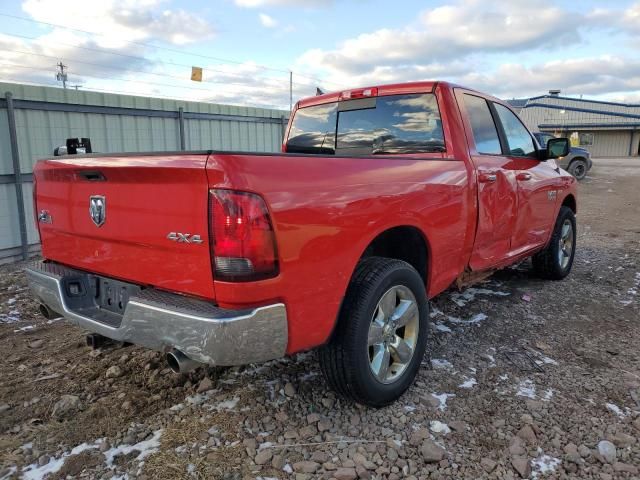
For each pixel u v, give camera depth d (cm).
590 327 411
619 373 329
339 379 267
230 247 206
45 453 247
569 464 239
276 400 293
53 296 289
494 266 402
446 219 322
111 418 277
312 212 230
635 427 267
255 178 210
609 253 692
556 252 523
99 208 261
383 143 389
